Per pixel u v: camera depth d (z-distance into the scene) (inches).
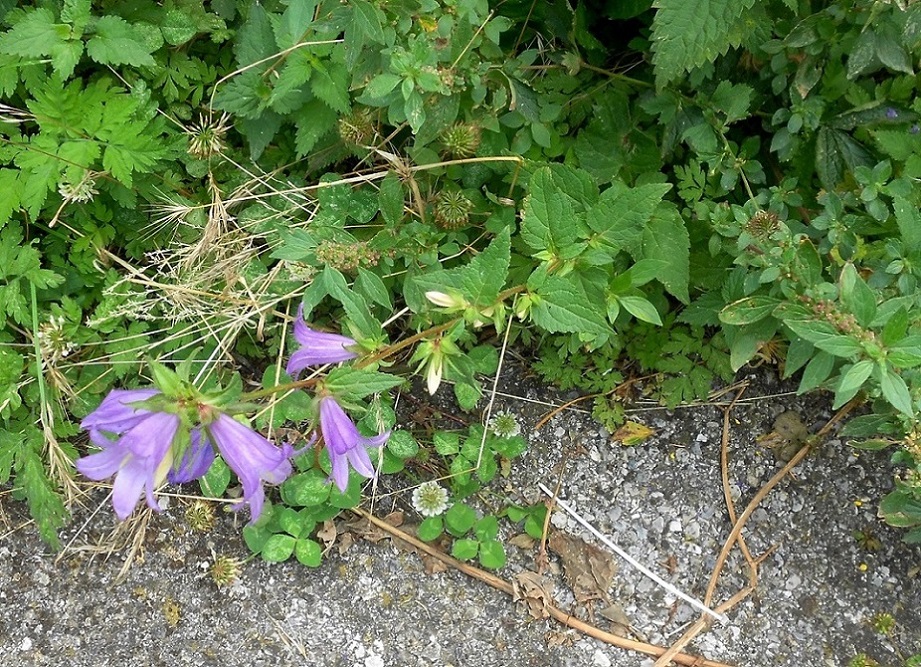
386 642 18.4
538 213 15.1
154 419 11.8
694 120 18.5
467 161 17.8
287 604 18.6
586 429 20.4
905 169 17.5
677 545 19.4
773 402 20.5
